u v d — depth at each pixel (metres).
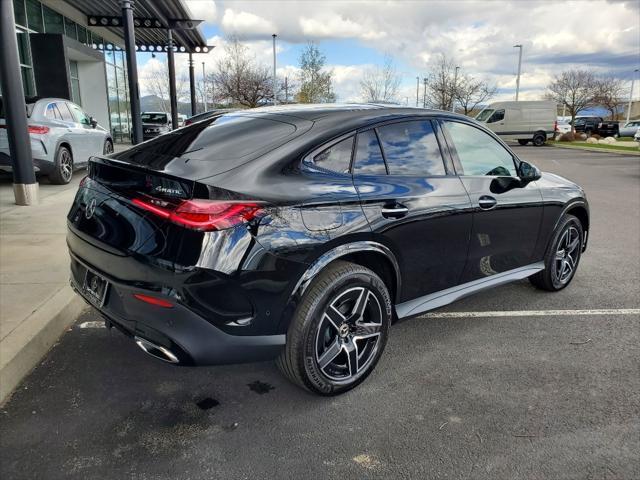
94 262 2.90
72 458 2.49
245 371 3.38
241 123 3.28
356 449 2.60
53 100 10.25
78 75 21.56
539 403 3.04
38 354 3.45
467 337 3.92
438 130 3.64
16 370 3.15
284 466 2.47
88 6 17.92
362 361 3.16
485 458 2.54
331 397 3.07
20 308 3.86
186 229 2.46
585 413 2.94
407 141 3.42
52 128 9.62
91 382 3.20
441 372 3.39
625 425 2.83
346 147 3.09
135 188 2.72
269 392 3.13
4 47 7.22
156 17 17.62
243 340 2.64
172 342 2.54
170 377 3.28
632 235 7.25
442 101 45.09
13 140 7.58
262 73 34.84
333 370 3.03
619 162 19.30
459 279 3.77
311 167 2.91
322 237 2.76
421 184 3.35
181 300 2.48
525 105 29.83
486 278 4.02
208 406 2.97
